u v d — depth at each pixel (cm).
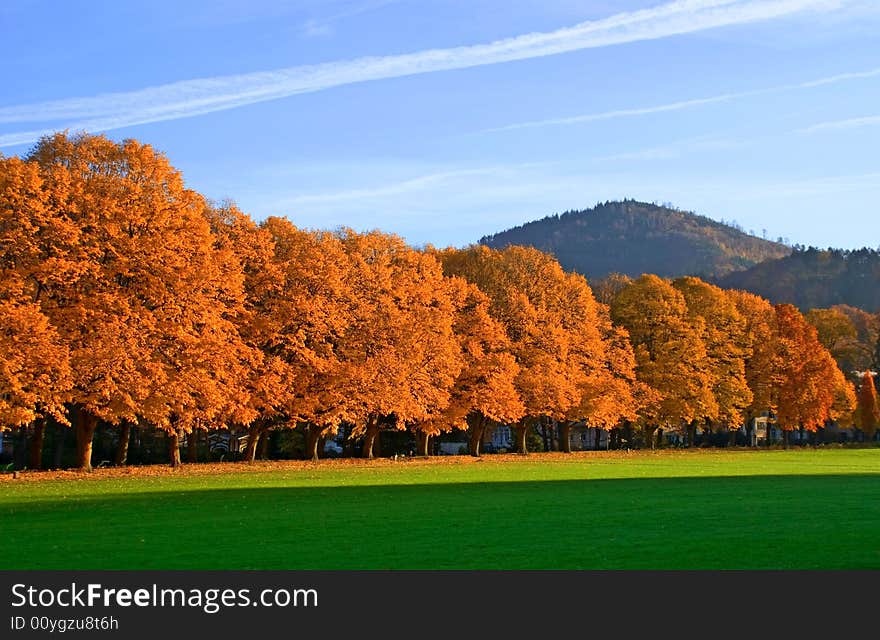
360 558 2316
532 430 10356
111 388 4744
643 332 10200
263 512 3253
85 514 3194
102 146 5312
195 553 2386
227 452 8375
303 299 6228
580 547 2450
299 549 2434
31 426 6638
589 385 8838
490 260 8919
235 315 5844
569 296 9106
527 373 8244
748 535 2638
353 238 7500
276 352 6391
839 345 14075
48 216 4731
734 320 10875
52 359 4478
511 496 3906
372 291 7038
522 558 2309
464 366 7688
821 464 7275
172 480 4853
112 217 5000
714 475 5588
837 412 12000
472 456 8125
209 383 5191
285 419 6975
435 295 7612
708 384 10031
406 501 3662
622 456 8800
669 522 2941
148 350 5016
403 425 7200
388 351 6825
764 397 11212
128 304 4931
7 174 4659
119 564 2261
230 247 6012
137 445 7575
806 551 2372
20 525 2891
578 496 3903
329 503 3581
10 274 4588
